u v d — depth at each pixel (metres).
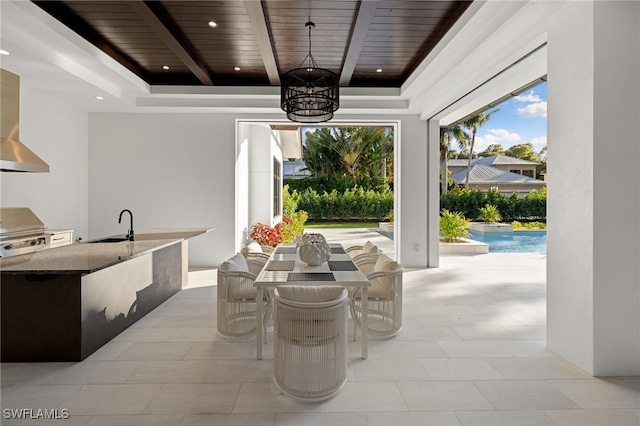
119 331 3.29
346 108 6.00
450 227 9.06
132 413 2.05
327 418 2.02
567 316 2.76
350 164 20.48
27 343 2.70
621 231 2.49
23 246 4.27
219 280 3.19
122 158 6.27
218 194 6.34
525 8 2.82
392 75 5.41
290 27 3.88
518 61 3.88
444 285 5.20
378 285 3.28
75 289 2.71
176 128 6.30
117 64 4.68
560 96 2.78
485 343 3.11
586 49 2.52
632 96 2.48
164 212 6.33
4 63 3.97
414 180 6.49
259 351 2.78
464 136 19.86
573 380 2.46
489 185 19.42
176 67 5.13
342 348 2.29
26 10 3.18
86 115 6.18
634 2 2.47
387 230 14.40
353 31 3.88
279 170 10.15
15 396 2.23
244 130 7.17
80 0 3.38
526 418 2.03
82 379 2.44
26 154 4.08
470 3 3.41
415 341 3.15
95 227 6.26
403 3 3.41
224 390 2.31
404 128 6.45
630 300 2.51
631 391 2.31
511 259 7.50
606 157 2.48
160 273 4.26
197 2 3.42
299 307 2.19
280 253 3.98
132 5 3.28
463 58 3.98
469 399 2.22
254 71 5.28
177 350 2.94
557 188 2.84
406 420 2.01
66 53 4.04
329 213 18.53
